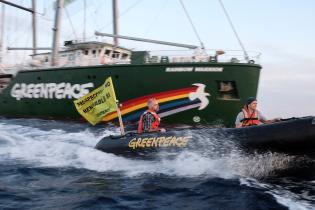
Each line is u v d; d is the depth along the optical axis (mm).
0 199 5766
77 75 15734
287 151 6746
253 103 7680
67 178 6984
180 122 14570
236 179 6684
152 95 14664
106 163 7840
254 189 6125
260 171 6895
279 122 6852
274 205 5461
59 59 17453
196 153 7273
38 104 16906
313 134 6500
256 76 14297
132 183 6609
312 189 6238
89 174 7215
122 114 14984
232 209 5355
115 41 19891
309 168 6793
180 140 7516
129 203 5641
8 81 18969
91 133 13539
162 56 14680
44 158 8531
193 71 14219
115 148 8203
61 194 6055
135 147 7922
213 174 6988
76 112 15820
